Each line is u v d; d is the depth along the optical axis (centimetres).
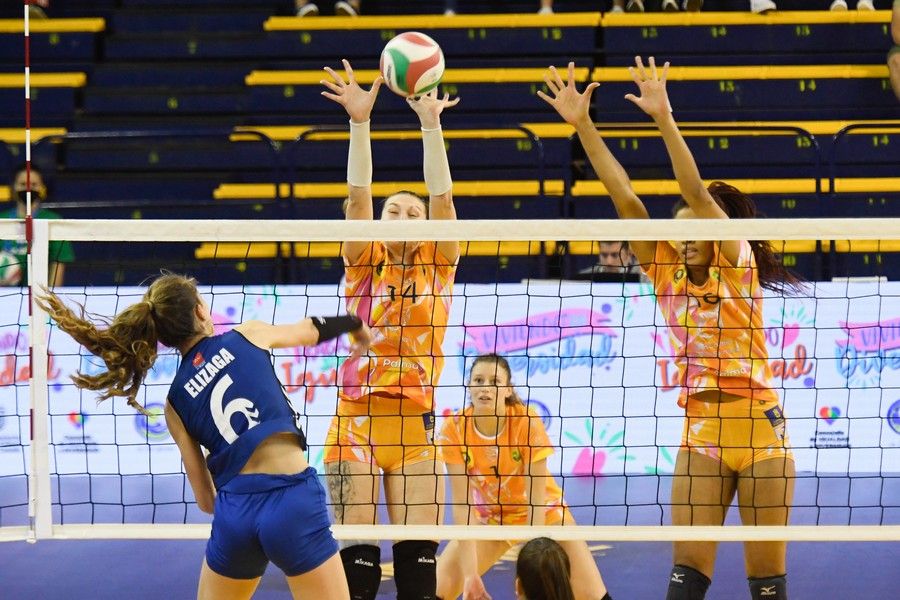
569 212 1745
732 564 1062
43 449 808
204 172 1962
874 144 1864
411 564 779
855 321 1363
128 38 2127
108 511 1241
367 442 804
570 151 1620
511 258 1680
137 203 1568
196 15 2148
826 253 1659
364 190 818
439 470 812
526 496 895
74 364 1387
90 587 1017
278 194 1556
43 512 805
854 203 1788
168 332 699
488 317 1373
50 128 2008
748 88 1958
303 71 2017
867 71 1961
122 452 1398
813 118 1947
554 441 1368
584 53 2020
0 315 1389
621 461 1371
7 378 1380
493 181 1836
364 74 2005
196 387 689
